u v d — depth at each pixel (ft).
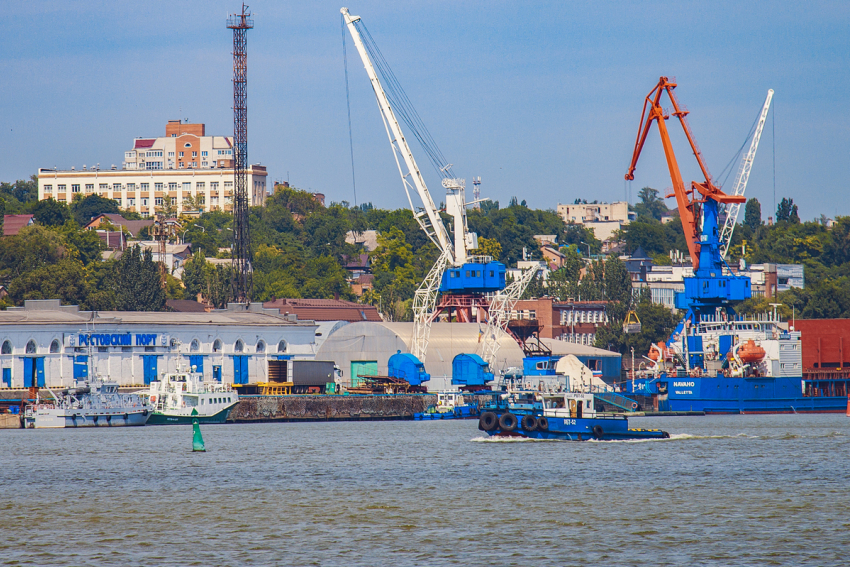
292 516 355.15
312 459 500.33
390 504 375.86
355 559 295.28
